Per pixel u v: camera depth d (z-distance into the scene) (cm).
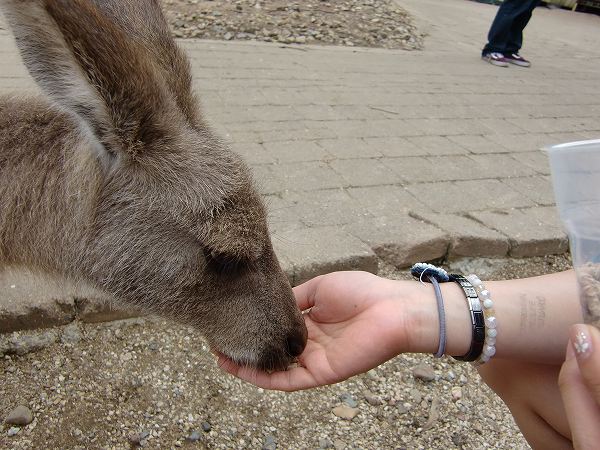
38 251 53
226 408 61
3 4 38
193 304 53
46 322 66
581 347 29
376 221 88
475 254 86
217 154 52
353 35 213
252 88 143
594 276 33
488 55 206
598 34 305
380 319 46
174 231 50
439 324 46
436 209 94
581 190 33
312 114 130
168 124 48
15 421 56
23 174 51
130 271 52
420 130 129
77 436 56
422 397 66
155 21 55
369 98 147
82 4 40
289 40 196
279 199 91
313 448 59
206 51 171
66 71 40
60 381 61
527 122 145
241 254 51
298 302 56
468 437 62
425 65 191
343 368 47
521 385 51
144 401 60
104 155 48
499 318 46
